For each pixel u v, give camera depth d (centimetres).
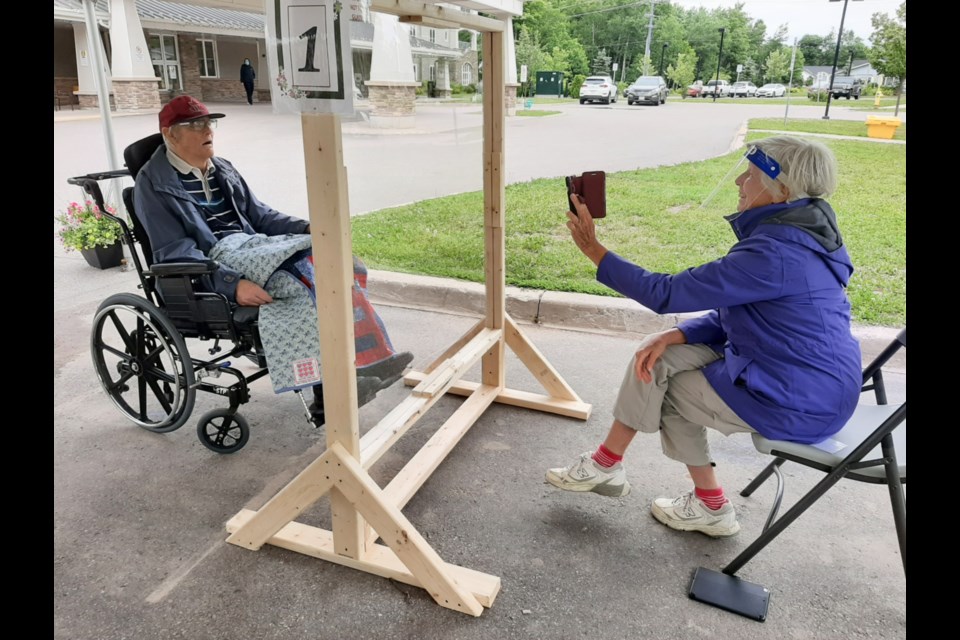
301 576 217
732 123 1609
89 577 214
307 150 179
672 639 192
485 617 200
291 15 167
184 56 2247
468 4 250
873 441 181
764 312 196
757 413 200
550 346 405
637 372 218
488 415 328
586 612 202
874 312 417
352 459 207
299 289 266
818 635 193
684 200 764
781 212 196
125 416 318
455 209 634
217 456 287
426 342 407
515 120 1708
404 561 206
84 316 444
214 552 228
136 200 277
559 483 245
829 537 237
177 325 286
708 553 229
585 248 213
